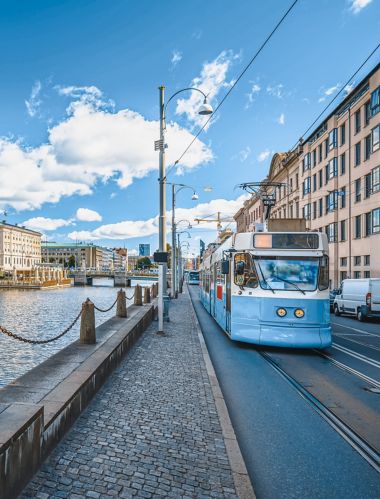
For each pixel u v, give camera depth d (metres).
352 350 11.79
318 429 5.60
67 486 3.61
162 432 4.99
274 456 4.75
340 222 37.47
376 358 10.61
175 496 3.60
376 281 21.52
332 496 3.91
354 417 6.10
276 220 11.73
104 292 95.94
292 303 10.78
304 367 9.43
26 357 24.12
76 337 30.94
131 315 14.18
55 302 67.12
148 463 4.16
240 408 6.46
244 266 11.39
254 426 5.69
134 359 9.24
